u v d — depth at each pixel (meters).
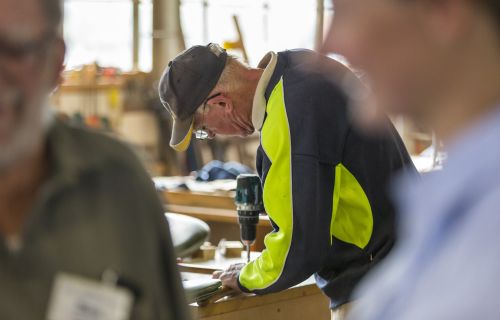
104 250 1.49
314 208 2.98
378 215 3.10
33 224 1.44
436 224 1.08
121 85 10.17
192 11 11.11
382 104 1.15
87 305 1.46
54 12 1.43
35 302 1.43
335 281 3.18
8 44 1.36
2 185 1.46
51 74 1.46
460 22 1.09
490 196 1.02
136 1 10.94
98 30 10.94
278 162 3.00
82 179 1.51
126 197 1.54
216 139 10.27
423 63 1.11
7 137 1.37
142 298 1.52
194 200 5.74
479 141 1.06
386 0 1.12
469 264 1.01
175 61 3.31
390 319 1.13
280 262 3.02
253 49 10.89
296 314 3.47
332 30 1.17
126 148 1.60
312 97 3.01
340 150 3.03
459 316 0.99
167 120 10.31
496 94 1.09
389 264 1.35
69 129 1.54
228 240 5.43
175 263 1.64
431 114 1.13
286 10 10.55
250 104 3.23
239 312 3.22
